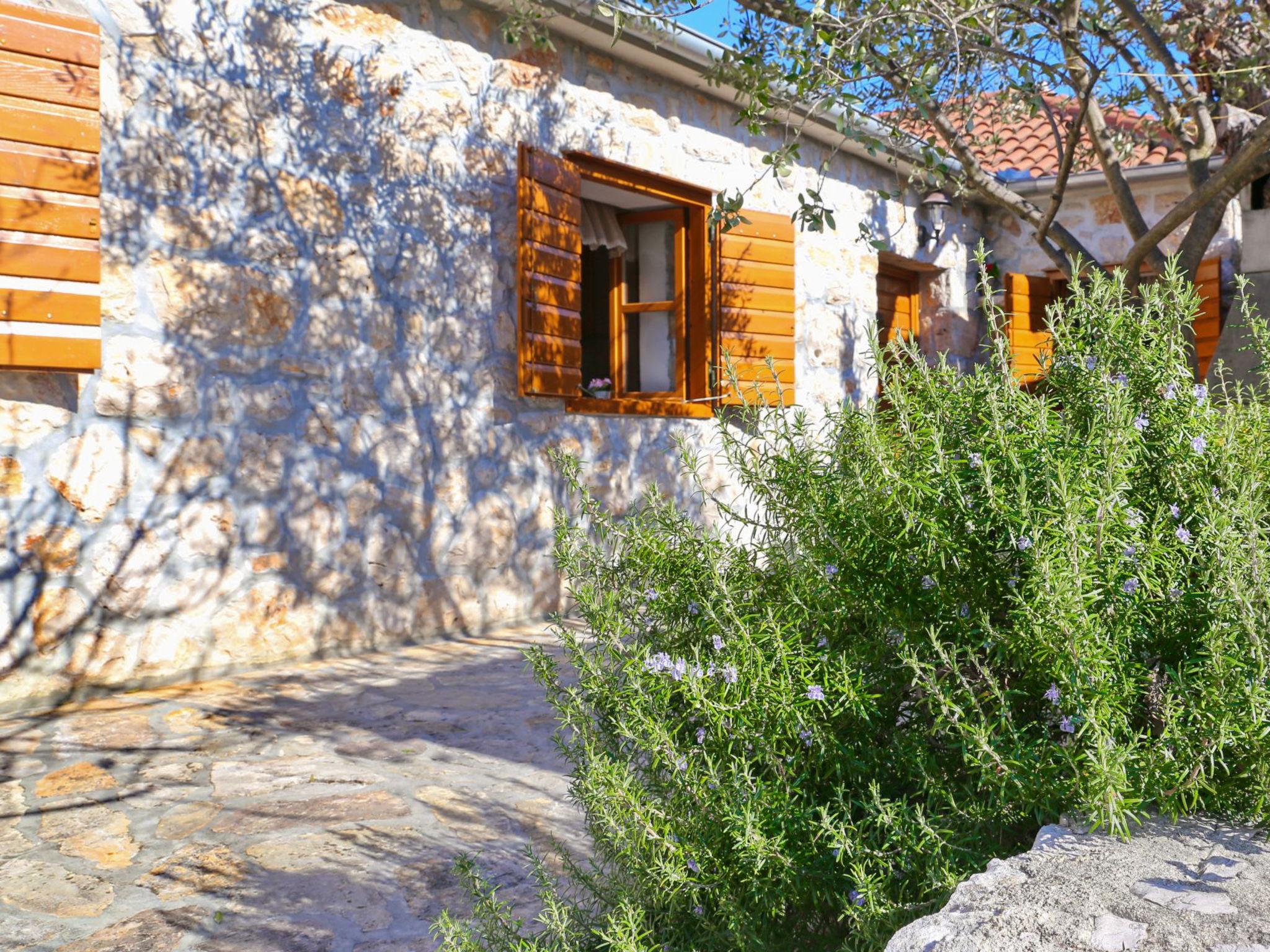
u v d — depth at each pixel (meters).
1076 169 9.79
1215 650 1.62
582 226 7.71
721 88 7.83
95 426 4.70
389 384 5.88
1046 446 1.80
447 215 6.18
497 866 3.00
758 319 8.24
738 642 1.87
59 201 4.43
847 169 9.45
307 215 5.51
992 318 2.04
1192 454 1.91
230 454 5.17
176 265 4.98
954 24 5.30
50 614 4.55
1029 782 1.60
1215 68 7.11
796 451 2.10
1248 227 7.50
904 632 1.83
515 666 5.43
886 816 1.68
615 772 1.89
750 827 1.70
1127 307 2.06
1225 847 1.51
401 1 5.96
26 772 3.74
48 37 4.41
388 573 5.86
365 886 2.87
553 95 6.81
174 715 4.45
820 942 1.83
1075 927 1.30
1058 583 1.59
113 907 2.74
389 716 4.51
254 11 5.30
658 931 1.97
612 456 7.20
